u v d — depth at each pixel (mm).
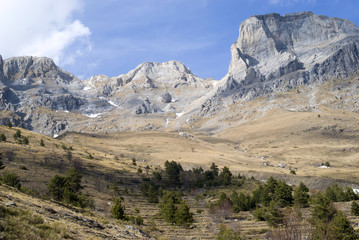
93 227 30734
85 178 120500
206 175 153375
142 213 87250
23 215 22562
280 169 198625
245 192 126188
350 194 96188
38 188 79688
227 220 81250
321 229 45500
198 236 62969
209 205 95250
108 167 156750
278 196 94125
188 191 134875
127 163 185500
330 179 151500
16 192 35125
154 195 106938
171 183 142750
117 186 122812
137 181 141375
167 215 74500
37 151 148625
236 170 189375
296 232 43156
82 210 41219
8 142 155750
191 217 73812
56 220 26656
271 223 68688
